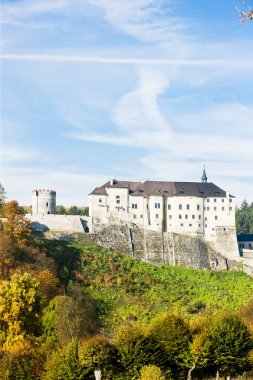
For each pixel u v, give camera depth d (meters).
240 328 86.19
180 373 82.50
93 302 150.38
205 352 81.75
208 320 89.75
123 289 162.50
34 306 97.25
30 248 160.38
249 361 85.12
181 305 157.25
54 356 76.56
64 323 109.38
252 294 171.12
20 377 74.94
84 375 75.31
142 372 73.62
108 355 77.50
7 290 96.06
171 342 82.19
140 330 83.75
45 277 140.75
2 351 81.19
